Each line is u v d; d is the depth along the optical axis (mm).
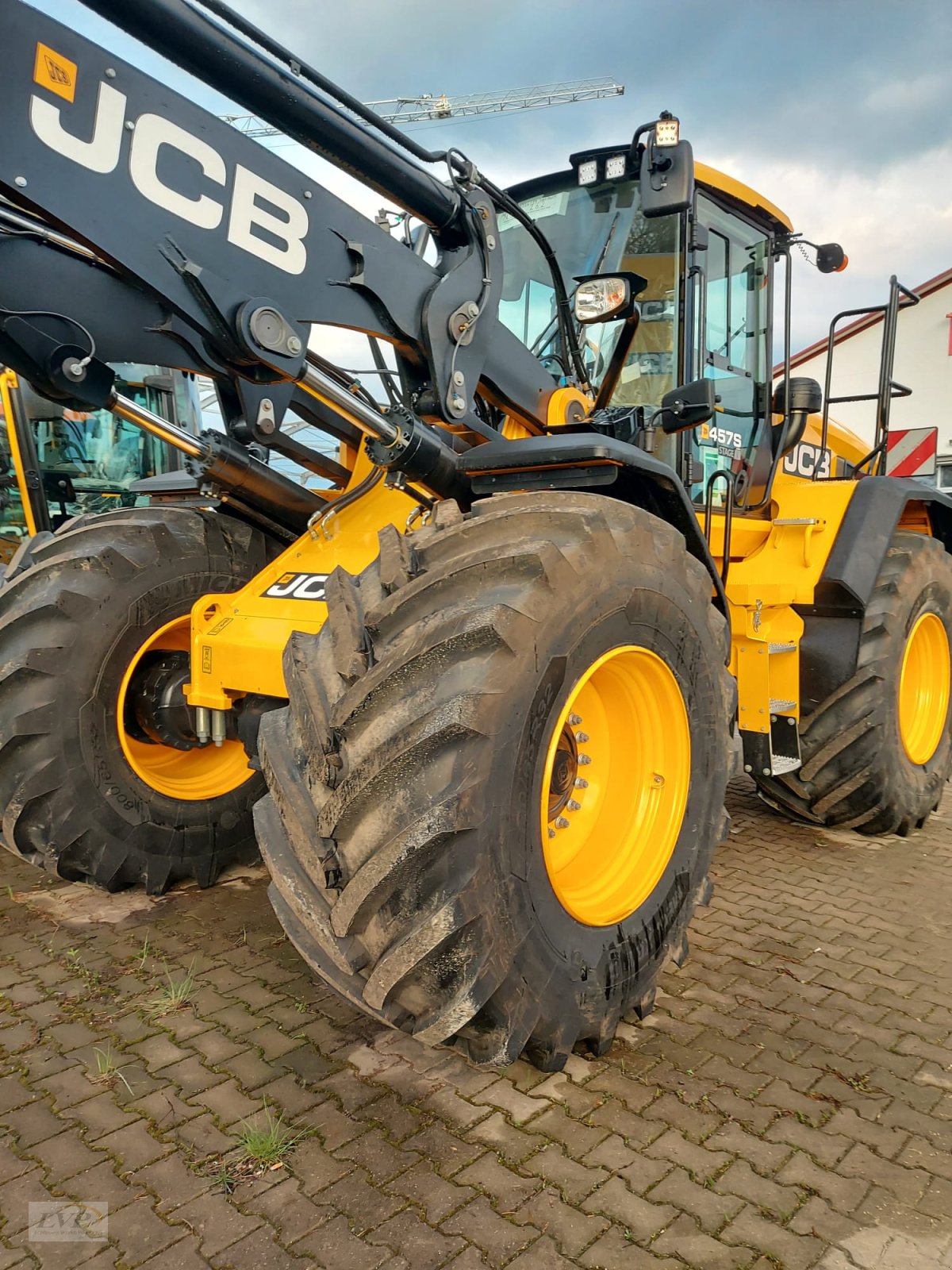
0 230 1943
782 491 4141
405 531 2785
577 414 3002
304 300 2266
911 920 3201
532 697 1905
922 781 4094
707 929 3115
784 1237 1725
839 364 15969
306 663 2029
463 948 1801
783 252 4012
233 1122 2047
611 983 2180
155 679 3229
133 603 3137
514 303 3566
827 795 3967
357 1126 2033
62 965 2775
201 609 2986
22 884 3426
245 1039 2377
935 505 4508
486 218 2609
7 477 6047
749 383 3918
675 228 3289
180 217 2031
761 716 3639
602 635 2105
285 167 2195
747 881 3572
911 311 15281
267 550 3539
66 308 2045
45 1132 2012
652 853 2412
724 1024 2490
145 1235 1723
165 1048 2334
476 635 1843
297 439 3332
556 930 2033
